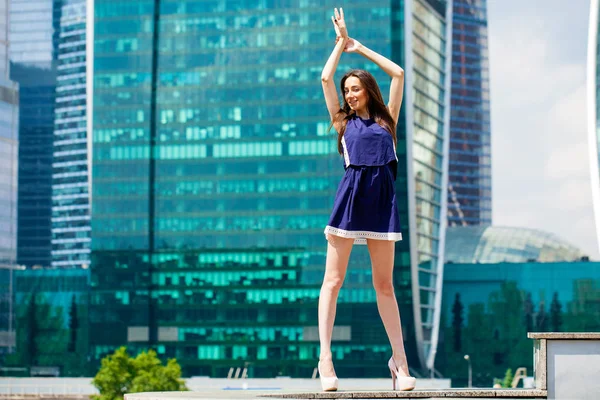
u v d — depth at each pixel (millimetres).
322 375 12508
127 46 193625
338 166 185625
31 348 198250
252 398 11414
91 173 191875
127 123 192125
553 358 12688
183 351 186375
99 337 189625
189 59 192250
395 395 11914
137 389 109125
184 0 193375
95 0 194375
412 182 187000
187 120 191000
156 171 190625
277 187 187250
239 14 191625
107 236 190375
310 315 183250
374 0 188125
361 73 12789
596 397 12609
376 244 12562
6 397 178625
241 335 185000
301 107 188250
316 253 184375
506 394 12453
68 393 178750
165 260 188500
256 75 190250
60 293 199000
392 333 12773
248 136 189125
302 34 189875
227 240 187500
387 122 12727
